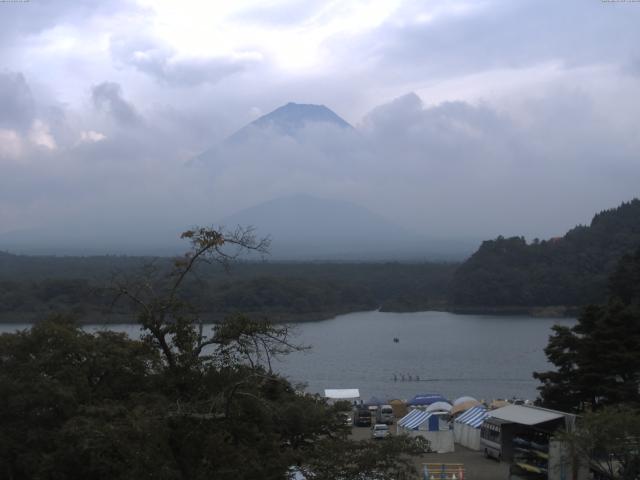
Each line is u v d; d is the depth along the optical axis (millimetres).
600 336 40906
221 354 20578
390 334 136375
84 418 18438
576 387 41375
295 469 22156
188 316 21562
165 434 17938
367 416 52344
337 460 20516
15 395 20797
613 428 28344
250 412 19719
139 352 22719
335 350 113312
